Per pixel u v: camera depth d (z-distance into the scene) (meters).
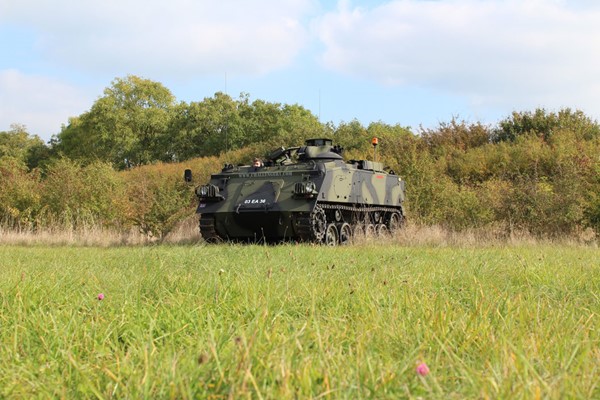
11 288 5.98
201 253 11.42
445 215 21.83
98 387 3.42
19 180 23.36
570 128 35.22
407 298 5.71
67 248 16.30
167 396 3.11
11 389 3.46
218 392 3.09
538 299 6.20
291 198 17.75
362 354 3.69
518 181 25.45
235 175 18.95
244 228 18.50
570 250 14.42
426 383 3.16
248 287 6.06
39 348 4.32
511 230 18.78
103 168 24.22
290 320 5.10
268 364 3.30
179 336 4.64
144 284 6.65
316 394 3.11
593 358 3.93
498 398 2.97
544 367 3.60
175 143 63.47
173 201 20.41
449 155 33.31
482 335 4.38
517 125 36.88
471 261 10.02
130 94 72.69
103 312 5.38
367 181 20.20
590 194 19.31
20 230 21.39
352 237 19.23
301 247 14.18
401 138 37.62
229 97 63.69
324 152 20.08
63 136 78.25
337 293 6.21
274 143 43.03
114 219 22.16
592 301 6.61
